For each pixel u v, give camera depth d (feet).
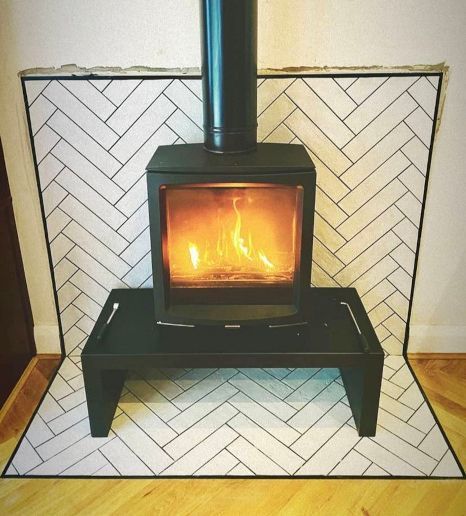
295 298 6.27
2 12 6.20
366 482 5.68
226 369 7.47
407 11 6.16
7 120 6.68
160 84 6.54
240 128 5.91
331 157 6.87
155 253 6.02
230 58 5.57
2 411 6.73
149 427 6.44
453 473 5.78
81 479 5.74
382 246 7.30
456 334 7.73
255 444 6.18
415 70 6.42
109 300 7.03
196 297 6.43
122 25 6.27
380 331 7.80
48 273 7.48
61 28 6.28
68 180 7.00
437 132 6.70
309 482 5.68
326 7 6.15
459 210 7.09
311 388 7.09
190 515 5.32
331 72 6.45
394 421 6.51
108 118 6.70
